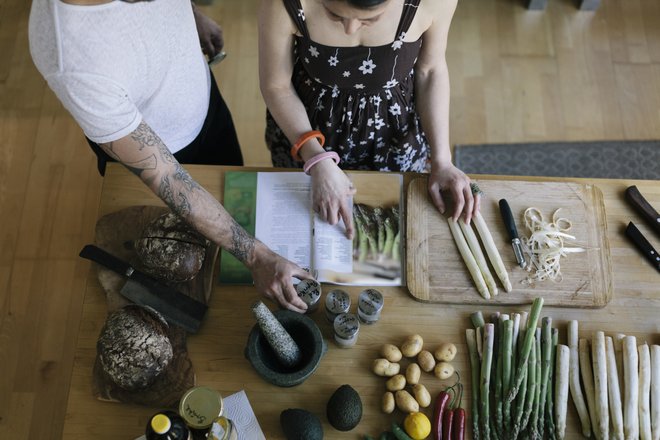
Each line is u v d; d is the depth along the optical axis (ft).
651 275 4.47
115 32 3.50
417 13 4.34
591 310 4.36
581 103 8.70
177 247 4.22
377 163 5.66
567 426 3.98
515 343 4.16
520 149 8.34
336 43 4.46
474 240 4.48
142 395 4.01
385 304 4.38
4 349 7.10
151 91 4.27
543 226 4.53
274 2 4.27
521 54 9.07
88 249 4.41
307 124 4.89
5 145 8.26
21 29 8.99
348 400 3.81
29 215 7.86
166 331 4.12
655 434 3.90
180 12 4.13
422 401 3.98
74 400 4.02
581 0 9.29
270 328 3.59
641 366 4.05
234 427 3.65
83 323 4.28
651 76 8.89
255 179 4.85
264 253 4.22
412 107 5.30
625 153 8.25
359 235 4.60
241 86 8.83
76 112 3.53
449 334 4.28
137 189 4.78
